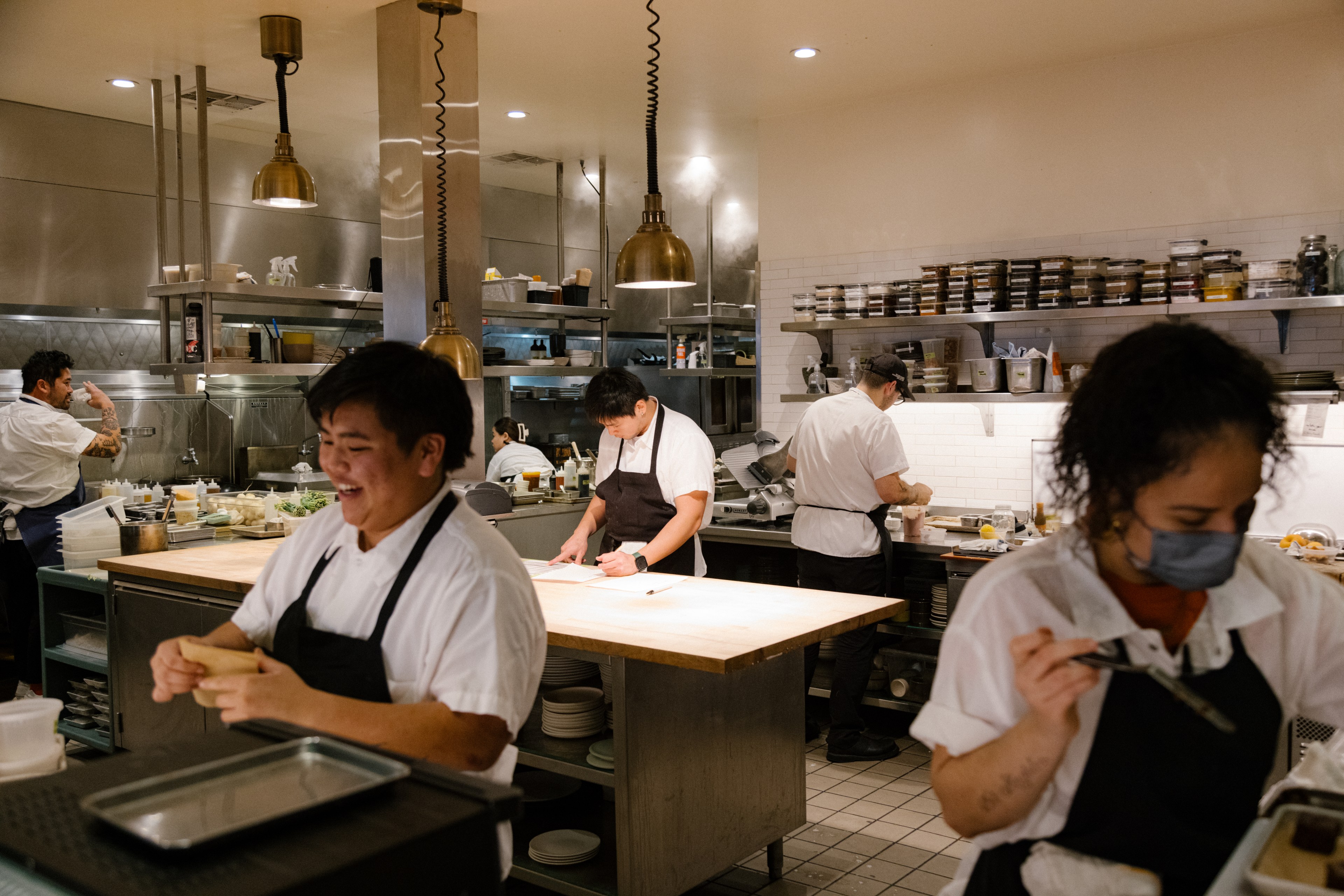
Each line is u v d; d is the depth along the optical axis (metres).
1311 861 1.10
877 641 4.94
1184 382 1.04
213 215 6.84
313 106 6.03
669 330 8.05
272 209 7.13
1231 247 4.75
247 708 1.50
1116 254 5.03
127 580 4.21
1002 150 5.32
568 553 4.19
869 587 4.54
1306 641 1.27
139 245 6.53
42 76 5.43
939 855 3.50
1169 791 1.21
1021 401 4.90
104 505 4.79
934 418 5.54
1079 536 1.24
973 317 4.99
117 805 1.04
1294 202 4.59
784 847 3.57
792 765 3.33
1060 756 1.11
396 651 1.69
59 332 6.43
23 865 0.92
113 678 4.29
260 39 4.84
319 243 7.39
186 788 1.10
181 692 1.61
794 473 5.31
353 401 1.62
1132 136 4.96
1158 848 1.21
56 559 5.29
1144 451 1.05
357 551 1.77
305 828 0.98
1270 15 4.45
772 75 5.25
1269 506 4.61
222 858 0.91
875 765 4.41
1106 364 1.13
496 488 5.09
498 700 1.58
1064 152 5.14
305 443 7.61
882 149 5.70
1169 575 1.08
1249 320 4.69
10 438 5.19
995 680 1.24
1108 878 1.22
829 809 3.92
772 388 6.17
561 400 8.82
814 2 4.24
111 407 5.64
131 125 6.46
